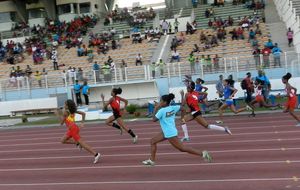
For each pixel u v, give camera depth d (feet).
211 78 99.19
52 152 49.70
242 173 32.40
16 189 32.99
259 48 113.91
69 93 107.86
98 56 132.98
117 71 105.19
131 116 82.23
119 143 52.31
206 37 125.70
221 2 154.81
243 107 78.02
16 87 111.86
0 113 108.37
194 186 29.89
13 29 174.50
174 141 34.81
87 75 107.04
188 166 36.17
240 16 143.23
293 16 111.14
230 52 116.16
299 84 85.87
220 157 38.86
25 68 135.23
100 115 84.28
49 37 154.92
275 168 33.24
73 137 40.98
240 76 96.84
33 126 82.28
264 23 130.00
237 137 49.37
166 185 30.73
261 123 59.47
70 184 33.19
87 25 161.17
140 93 104.37
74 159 43.73
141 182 32.14
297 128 52.75
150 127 66.39
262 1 146.72
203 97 71.67
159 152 43.37
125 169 37.01
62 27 161.58
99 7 186.91
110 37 142.92
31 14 184.24
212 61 99.35
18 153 51.31
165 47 130.11
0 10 180.65
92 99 106.73
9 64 140.77
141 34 145.18
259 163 35.29
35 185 33.86
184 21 148.25
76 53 139.23
